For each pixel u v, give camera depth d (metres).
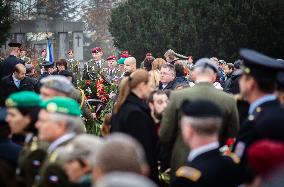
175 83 12.73
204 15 36.69
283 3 36.38
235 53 36.28
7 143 7.27
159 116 9.80
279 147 4.66
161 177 9.36
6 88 14.38
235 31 35.97
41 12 71.19
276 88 7.27
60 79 8.19
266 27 35.97
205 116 5.93
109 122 9.93
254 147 4.80
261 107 6.61
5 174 6.04
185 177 6.03
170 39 36.31
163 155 9.39
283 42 36.28
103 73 19.84
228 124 8.79
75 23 51.16
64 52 52.19
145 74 9.05
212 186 5.95
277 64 6.72
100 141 6.11
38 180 6.32
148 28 37.47
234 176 6.06
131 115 8.77
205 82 8.80
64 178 5.95
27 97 7.30
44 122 6.55
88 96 18.89
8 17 37.72
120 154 4.66
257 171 4.70
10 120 7.29
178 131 8.91
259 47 36.50
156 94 9.80
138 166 4.68
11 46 17.36
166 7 37.66
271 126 5.32
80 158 5.92
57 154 6.06
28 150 6.82
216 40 36.19
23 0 70.25
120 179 3.87
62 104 6.60
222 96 8.75
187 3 37.06
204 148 6.07
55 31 50.97
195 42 35.94
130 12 38.81
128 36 38.56
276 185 4.04
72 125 6.62
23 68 14.48
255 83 6.71
